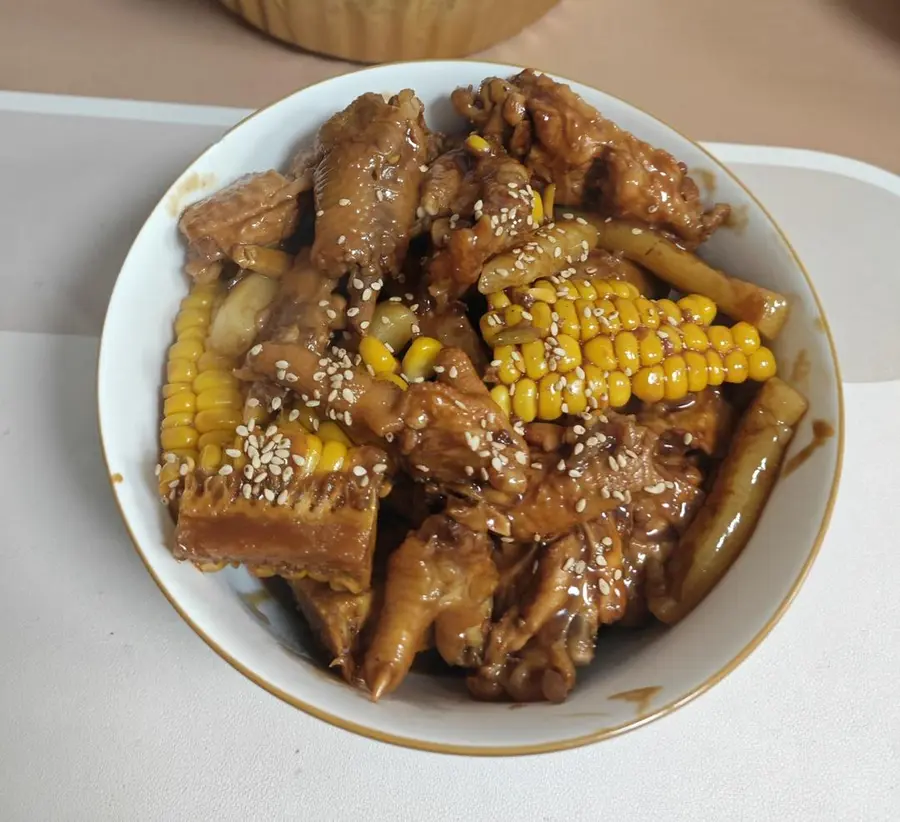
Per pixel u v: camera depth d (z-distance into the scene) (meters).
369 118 0.23
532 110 0.24
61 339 0.25
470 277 0.23
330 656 0.21
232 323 0.23
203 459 0.20
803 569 0.19
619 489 0.21
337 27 0.29
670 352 0.22
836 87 0.33
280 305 0.23
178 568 0.19
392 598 0.20
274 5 0.29
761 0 0.36
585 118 0.24
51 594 0.22
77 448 0.24
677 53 0.34
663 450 0.23
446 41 0.30
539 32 0.33
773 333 0.23
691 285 0.24
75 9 0.32
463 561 0.20
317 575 0.20
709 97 0.32
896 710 0.22
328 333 0.23
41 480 0.23
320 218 0.23
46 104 0.29
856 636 0.23
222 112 0.29
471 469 0.21
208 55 0.31
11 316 0.25
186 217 0.23
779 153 0.30
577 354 0.22
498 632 0.21
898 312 0.28
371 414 0.20
